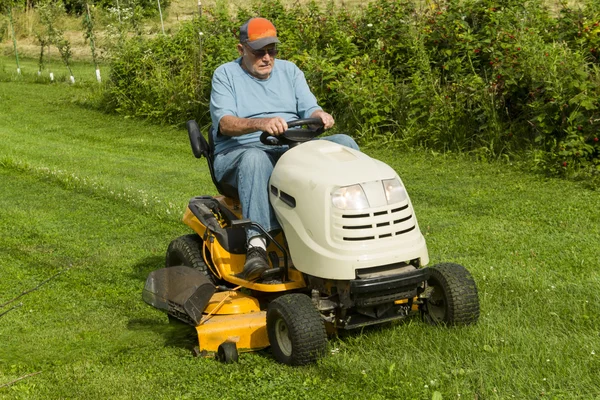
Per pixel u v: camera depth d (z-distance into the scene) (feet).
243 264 17.89
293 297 15.71
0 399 14.67
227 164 17.88
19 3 108.06
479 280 19.95
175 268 17.54
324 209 15.55
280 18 53.57
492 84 37.32
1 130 53.52
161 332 18.25
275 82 18.83
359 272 15.46
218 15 60.64
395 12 46.88
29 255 25.04
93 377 15.60
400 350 15.78
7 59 94.27
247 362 16.06
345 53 46.39
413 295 15.94
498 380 14.11
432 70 42.55
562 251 22.59
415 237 15.87
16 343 17.74
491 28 40.16
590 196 28.78
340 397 14.08
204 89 52.80
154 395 14.66
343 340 16.75
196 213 18.61
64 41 78.33
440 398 13.32
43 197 33.24
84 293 21.39
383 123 42.22
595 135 32.55
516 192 30.19
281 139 17.56
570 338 15.94
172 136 50.70
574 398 13.44
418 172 35.12
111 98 60.13
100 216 29.86
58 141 49.73
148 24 91.45
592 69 35.53
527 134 36.04
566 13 40.09
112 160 41.98
